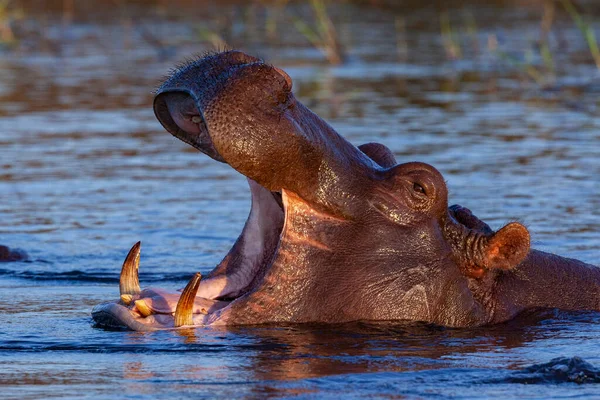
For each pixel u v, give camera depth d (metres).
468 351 14.49
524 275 16.84
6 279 20.08
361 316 15.27
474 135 35.72
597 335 15.55
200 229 24.41
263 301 15.09
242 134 14.09
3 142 35.06
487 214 24.53
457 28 67.94
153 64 53.69
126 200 27.48
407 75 51.16
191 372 13.27
